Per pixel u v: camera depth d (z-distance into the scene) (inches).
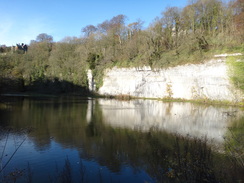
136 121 760.3
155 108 1122.7
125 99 1676.9
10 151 435.5
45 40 3063.5
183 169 310.2
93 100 1595.7
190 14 1628.9
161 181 293.7
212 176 279.7
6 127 636.1
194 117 821.2
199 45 1430.9
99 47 2224.4
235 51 1224.8
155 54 1696.6
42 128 634.2
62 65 2405.3
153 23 1793.8
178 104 1300.4
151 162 370.6
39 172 338.0
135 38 1934.1
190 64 1441.9
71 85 2252.7
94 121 752.3
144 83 1772.9
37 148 455.5
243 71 1174.3
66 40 2704.2
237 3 1481.3
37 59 2674.7
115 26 2295.8
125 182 303.6
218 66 1288.1
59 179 311.7
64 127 652.1
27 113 896.3
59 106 1170.6
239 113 899.4
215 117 813.2
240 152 354.6
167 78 1609.3
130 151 434.9
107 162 378.6
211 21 1610.5
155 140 511.2
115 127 660.1
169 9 1729.8
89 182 303.6
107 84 2012.8
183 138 508.4
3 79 1860.2
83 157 404.8
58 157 404.2
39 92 2402.8
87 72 2191.2
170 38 1726.1
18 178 316.8
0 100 1421.0
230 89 1234.6
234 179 268.2
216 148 415.8
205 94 1391.5
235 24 1397.6
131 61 1854.1
